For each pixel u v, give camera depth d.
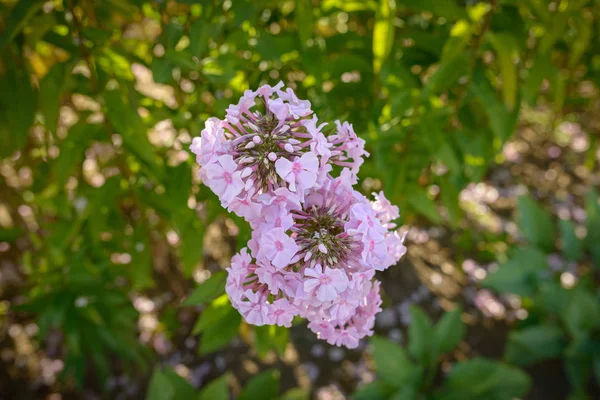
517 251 0.70
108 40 0.39
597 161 0.96
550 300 0.68
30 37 0.38
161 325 0.67
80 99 0.68
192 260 0.44
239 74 0.39
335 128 0.28
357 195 0.25
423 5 0.39
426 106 0.44
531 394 0.68
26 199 0.59
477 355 0.71
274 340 0.33
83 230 0.53
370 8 0.44
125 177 0.47
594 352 0.64
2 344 0.69
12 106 0.41
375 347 0.61
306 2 0.39
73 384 0.66
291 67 0.43
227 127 0.24
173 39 0.35
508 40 0.41
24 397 0.65
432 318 0.74
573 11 0.43
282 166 0.22
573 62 0.52
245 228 0.35
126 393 0.66
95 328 0.52
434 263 0.81
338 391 0.67
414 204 0.49
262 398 0.57
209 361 0.69
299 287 0.23
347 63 0.44
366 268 0.24
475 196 0.91
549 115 0.97
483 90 0.46
